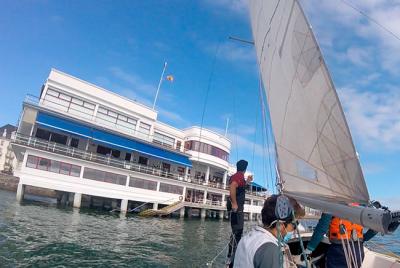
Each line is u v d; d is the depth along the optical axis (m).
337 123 2.64
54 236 15.55
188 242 19.48
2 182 55.69
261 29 4.92
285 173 3.29
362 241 3.62
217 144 46.09
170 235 21.44
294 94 3.24
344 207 2.18
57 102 31.45
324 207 2.40
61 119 30.23
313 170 2.90
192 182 39.62
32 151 26.91
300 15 3.20
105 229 19.94
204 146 44.75
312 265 3.99
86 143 34.09
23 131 30.22
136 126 37.44
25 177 26.36
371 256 5.28
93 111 33.78
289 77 3.37
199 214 41.09
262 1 4.91
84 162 29.39
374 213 1.88
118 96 35.81
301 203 2.81
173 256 14.92
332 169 2.70
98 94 34.12
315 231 3.74
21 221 18.11
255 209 47.59
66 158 28.41
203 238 22.06
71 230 17.75
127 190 32.22
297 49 3.23
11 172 70.81
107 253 13.88
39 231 16.17
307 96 3.01
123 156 37.44
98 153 35.16
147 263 13.17
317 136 2.87
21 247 12.75
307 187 2.96
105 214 27.94
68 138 32.00
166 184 36.28
